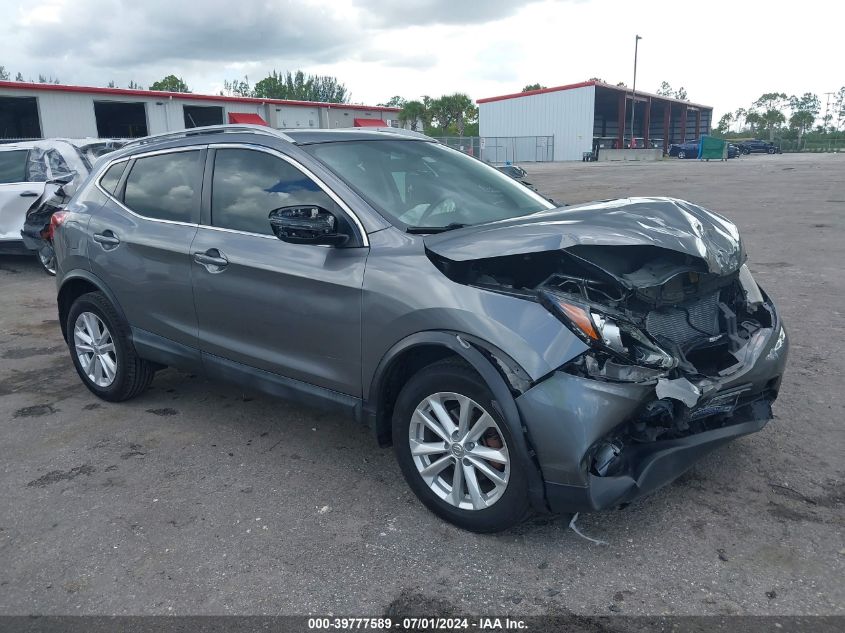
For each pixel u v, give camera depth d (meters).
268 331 3.81
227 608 2.78
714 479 3.60
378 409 3.43
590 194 19.31
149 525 3.39
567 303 2.85
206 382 5.41
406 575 2.94
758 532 3.14
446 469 3.37
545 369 2.79
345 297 3.40
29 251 10.07
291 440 4.31
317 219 3.33
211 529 3.34
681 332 3.34
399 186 3.80
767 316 3.67
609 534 3.18
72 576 3.01
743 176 26.08
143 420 4.70
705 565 2.93
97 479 3.88
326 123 42.31
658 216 3.33
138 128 37.25
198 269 4.09
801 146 71.19
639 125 86.06
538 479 2.88
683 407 2.98
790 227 11.83
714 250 3.24
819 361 5.23
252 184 3.95
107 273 4.66
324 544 3.18
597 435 2.75
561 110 59.72
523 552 3.07
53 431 4.55
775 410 4.39
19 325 7.40
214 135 4.27
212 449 4.21
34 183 9.99
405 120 80.12
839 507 3.31
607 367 2.81
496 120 64.06
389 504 3.51
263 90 100.69
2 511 3.57
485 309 2.96
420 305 3.12
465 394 3.05
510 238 3.04
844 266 8.51
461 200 3.93
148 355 4.59
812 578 2.82
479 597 2.79
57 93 29.95
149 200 4.54
